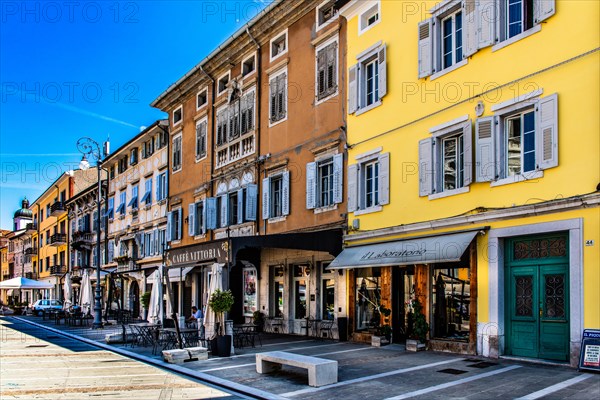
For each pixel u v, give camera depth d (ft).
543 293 40.55
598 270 36.22
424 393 31.73
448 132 48.70
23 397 34.06
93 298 156.97
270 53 77.77
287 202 71.31
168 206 108.78
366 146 58.85
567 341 38.55
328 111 65.46
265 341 61.46
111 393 35.06
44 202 222.28
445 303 49.21
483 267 44.32
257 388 35.35
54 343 70.44
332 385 35.27
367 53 59.26
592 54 37.65
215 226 88.12
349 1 61.41
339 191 62.13
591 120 37.42
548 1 40.55
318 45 68.03
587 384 31.71
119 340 66.85
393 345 52.95
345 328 59.72
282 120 73.87
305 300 69.26
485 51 45.65
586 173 37.50
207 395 34.19
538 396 29.48
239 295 82.38
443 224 48.19
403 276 55.16
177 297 103.14
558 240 39.96
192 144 99.96
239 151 83.76
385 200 55.36
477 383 33.63
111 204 147.23
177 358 47.47
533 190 40.96
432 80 50.78
